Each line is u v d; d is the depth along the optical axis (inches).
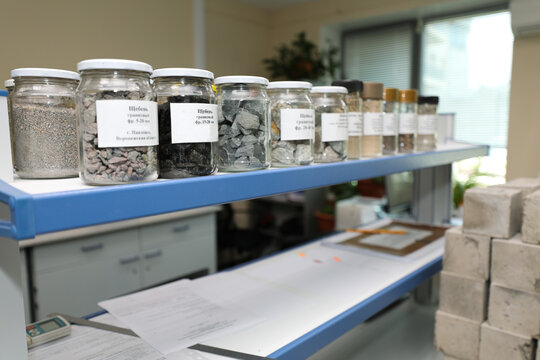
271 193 24.8
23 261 71.5
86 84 19.8
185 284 43.0
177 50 59.5
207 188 21.0
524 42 66.8
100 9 43.7
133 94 19.8
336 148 33.2
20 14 36.1
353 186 137.1
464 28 134.0
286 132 29.1
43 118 23.2
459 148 55.2
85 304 79.4
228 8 145.6
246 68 154.9
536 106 66.9
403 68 148.2
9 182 21.2
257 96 26.4
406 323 54.9
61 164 23.7
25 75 23.2
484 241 39.9
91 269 80.0
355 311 35.9
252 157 25.8
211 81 24.3
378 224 67.9
